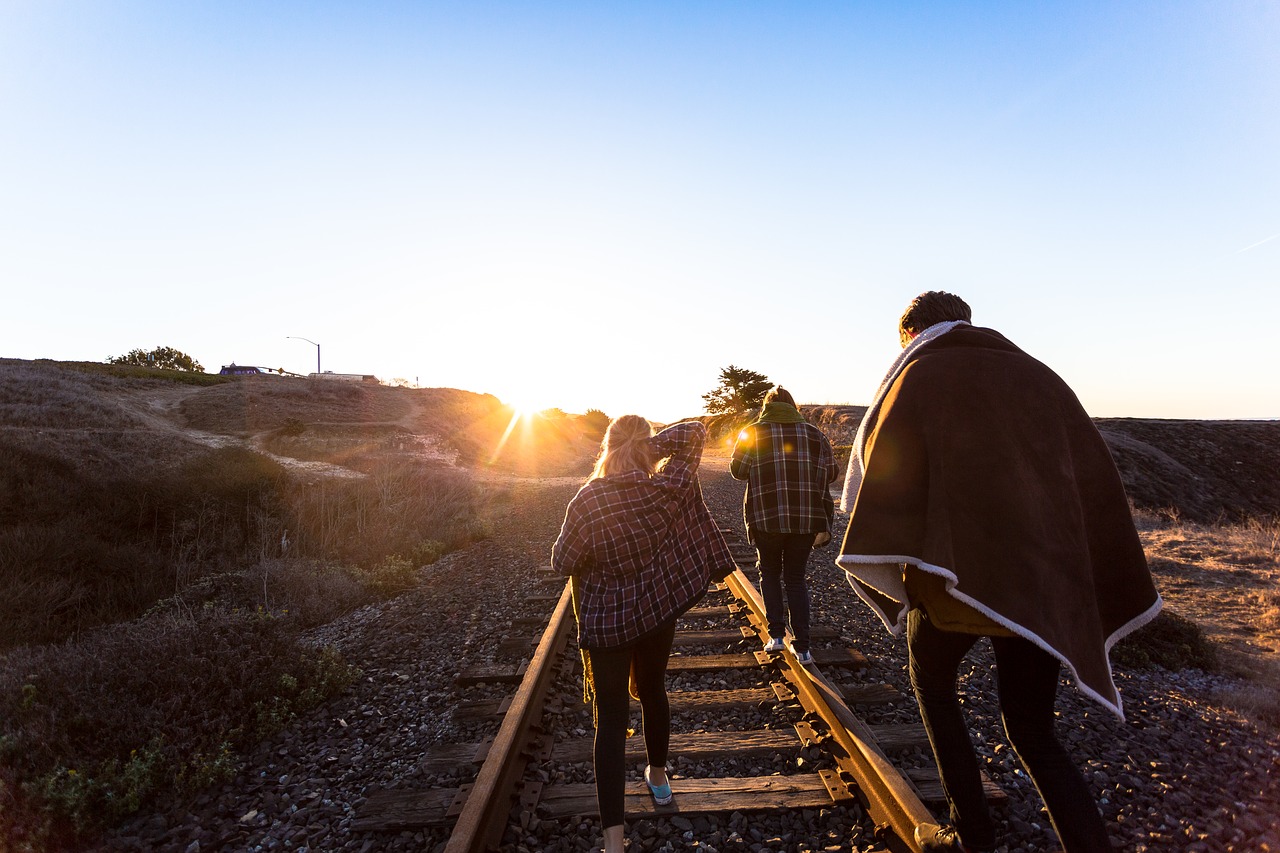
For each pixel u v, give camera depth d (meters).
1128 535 1.92
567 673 4.35
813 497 4.20
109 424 22.81
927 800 2.82
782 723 3.65
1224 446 42.81
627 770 3.22
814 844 2.62
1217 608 7.54
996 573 1.78
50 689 3.89
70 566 9.73
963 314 2.31
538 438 36.62
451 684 4.52
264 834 2.96
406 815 2.89
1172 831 2.64
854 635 5.10
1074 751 3.30
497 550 9.70
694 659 4.56
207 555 10.91
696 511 2.69
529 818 2.83
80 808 3.03
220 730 3.75
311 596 7.66
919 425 1.97
